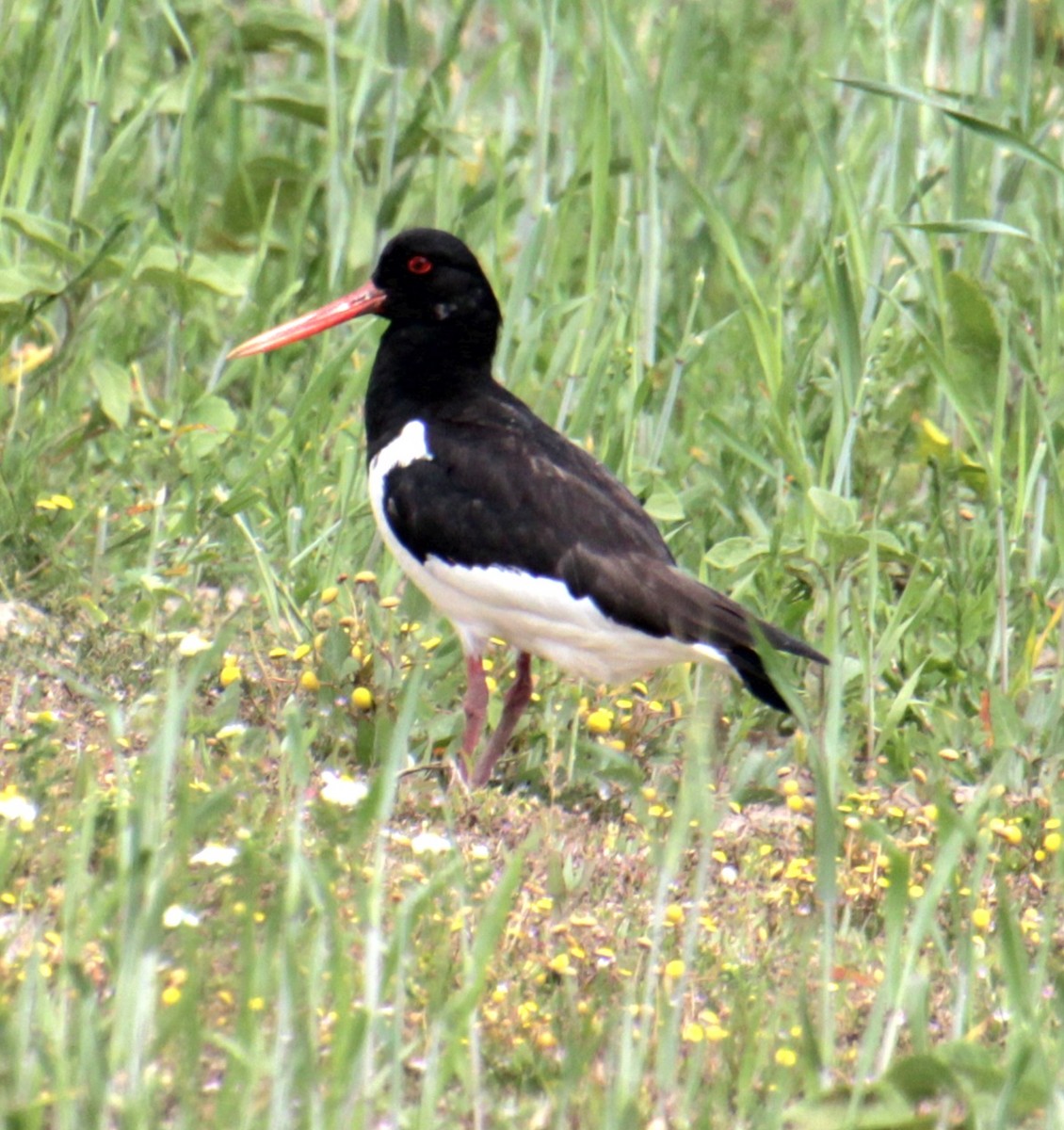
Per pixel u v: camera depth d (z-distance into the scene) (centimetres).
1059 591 1228
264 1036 691
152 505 1176
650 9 1644
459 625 1066
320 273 1441
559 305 1292
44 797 862
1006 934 697
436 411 1093
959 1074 688
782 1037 774
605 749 952
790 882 915
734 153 1644
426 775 1011
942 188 1504
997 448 1155
